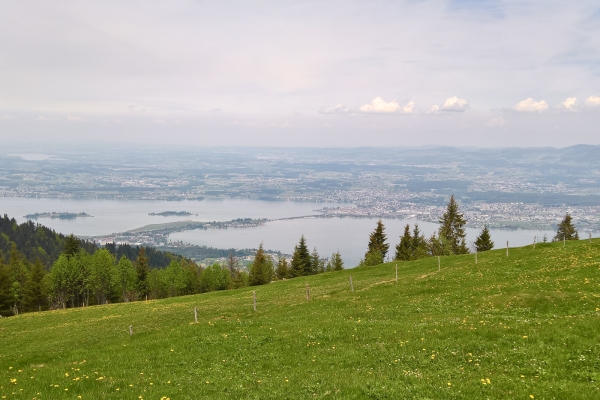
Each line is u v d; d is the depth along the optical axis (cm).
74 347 3278
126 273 11450
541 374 1639
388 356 2012
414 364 1870
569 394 1421
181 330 3091
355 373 1789
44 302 11381
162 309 5422
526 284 3412
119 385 1925
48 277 10538
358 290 4466
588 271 3547
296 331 2712
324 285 5694
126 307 6309
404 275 5338
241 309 4209
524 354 1844
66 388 1903
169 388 1830
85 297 11556
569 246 5094
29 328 5038
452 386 1542
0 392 1891
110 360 2438
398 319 2884
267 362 2169
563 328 2106
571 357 1767
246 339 2650
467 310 2950
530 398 1411
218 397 1650
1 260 10112
